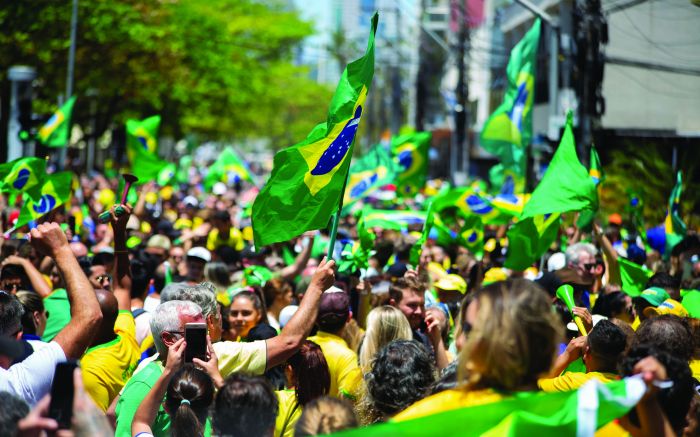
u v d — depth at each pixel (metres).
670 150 20.88
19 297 8.33
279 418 6.32
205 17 48.31
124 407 5.97
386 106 78.31
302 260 12.09
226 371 6.07
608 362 6.05
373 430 3.82
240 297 8.80
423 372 5.89
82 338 5.55
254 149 136.25
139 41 38.84
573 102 20.52
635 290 11.20
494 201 15.87
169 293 7.39
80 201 26.91
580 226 13.27
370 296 10.21
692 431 5.27
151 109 50.84
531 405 3.87
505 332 3.89
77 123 45.91
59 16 36.44
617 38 26.64
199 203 31.03
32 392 5.36
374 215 17.38
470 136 52.72
